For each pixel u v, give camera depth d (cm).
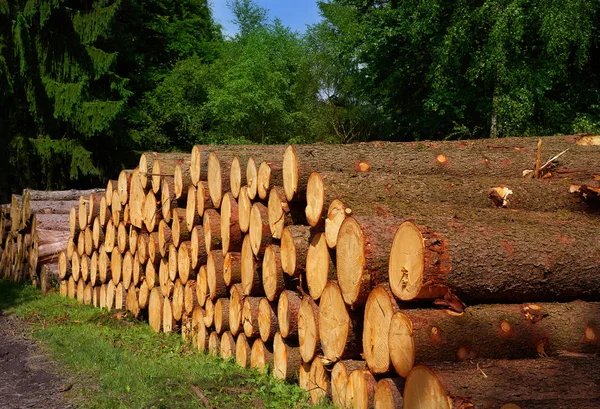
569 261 453
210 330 755
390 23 2170
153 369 645
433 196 552
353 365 494
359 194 531
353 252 469
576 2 1780
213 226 724
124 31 2658
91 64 2134
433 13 1928
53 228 1253
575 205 585
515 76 1842
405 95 2402
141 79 2778
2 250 1426
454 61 1925
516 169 647
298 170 570
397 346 425
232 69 2769
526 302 455
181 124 2664
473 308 434
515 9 1752
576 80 2092
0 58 2003
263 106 2695
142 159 881
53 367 679
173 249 824
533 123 1975
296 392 561
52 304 1086
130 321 925
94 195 1062
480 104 1991
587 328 448
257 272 645
